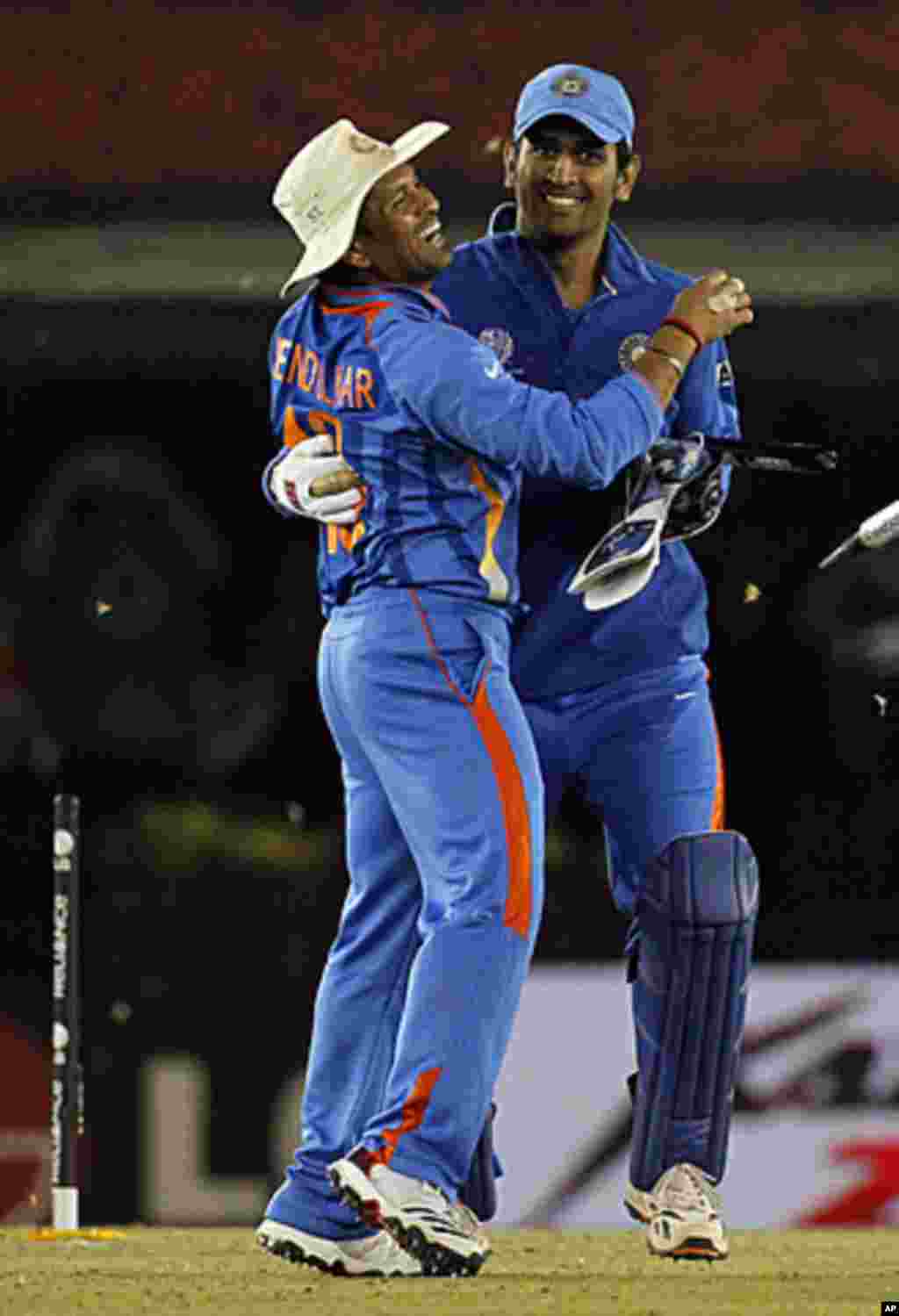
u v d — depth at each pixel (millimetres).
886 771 64312
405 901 20078
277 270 65562
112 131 68250
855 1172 42312
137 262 65250
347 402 19188
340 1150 20250
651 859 21484
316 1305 17156
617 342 21641
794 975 42781
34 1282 19922
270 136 68438
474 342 18875
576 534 21375
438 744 18938
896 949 58906
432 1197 18844
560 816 53969
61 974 27375
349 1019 20203
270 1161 46312
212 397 67375
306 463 19375
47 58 69938
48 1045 48219
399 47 70562
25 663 65250
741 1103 42469
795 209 66438
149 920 51688
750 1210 42188
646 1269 21328
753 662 65375
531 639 21375
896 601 65438
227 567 67062
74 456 67062
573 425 18891
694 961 21297
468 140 68062
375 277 19453
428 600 19031
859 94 69688
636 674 21438
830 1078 42562
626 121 21250
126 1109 46625
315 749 66000
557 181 21109
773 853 60219
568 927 51281
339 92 69812
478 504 19141
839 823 60531
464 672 19000
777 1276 20062
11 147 67500
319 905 52406
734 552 65875
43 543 66500
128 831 55625
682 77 69938
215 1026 48656
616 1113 42406
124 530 66938
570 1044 42531
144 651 65812
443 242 19531
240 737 65688
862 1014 42625
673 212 66312
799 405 68062
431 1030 18766
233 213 65812
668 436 21703
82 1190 45781
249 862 53156
